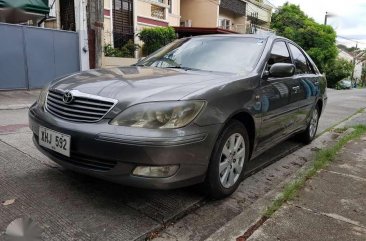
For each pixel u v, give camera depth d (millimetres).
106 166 2742
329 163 4363
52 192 3184
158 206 3074
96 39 12320
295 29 34438
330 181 3758
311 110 5363
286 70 3701
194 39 4438
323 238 2629
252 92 3406
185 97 2754
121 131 2619
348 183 3727
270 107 3727
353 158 4613
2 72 9977
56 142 2893
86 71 3660
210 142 2850
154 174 2650
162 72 3504
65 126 2818
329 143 5852
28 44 10477
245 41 4152
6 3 10281
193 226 2826
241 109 3195
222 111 2959
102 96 2805
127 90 2855
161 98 2723
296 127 4883
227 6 25609
